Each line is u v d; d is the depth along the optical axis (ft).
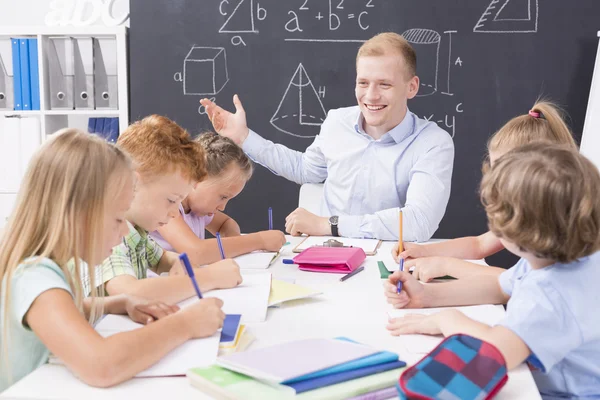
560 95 9.89
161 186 4.11
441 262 4.51
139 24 10.43
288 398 2.34
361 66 6.94
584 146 9.30
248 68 10.37
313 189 7.88
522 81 9.93
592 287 2.90
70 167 2.97
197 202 5.60
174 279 3.87
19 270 2.88
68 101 10.48
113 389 2.53
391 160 7.18
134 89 10.54
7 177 10.22
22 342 2.91
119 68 10.41
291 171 7.93
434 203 6.63
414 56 7.06
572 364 2.98
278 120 10.43
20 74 10.35
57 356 2.69
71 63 10.37
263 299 3.75
